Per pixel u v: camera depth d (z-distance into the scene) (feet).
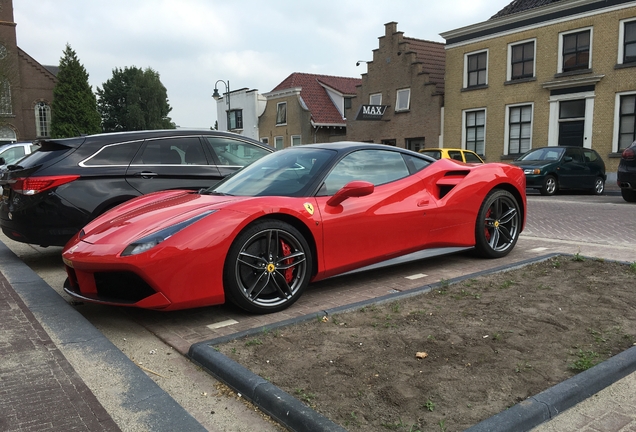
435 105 74.95
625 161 34.17
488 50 67.56
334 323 10.13
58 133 125.39
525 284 12.62
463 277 13.24
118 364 8.64
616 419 6.75
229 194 12.46
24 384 7.79
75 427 6.59
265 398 7.08
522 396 7.14
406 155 14.40
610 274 13.32
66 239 15.57
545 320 10.07
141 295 10.03
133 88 199.00
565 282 12.74
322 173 12.36
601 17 55.88
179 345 9.54
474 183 15.07
